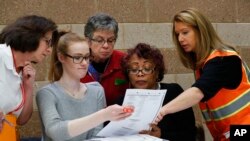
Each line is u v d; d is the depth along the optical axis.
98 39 2.96
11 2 3.61
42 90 2.24
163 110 2.31
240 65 2.53
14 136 2.05
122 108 1.99
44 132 2.21
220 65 2.46
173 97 2.71
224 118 2.57
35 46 2.17
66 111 2.21
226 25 4.47
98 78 3.10
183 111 2.64
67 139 2.03
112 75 3.13
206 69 2.48
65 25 3.80
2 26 3.58
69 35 2.28
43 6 3.71
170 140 2.52
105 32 2.94
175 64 4.23
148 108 2.14
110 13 3.97
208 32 2.59
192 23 2.59
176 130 2.59
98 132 2.24
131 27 4.06
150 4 4.13
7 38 2.16
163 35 4.19
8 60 2.11
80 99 2.28
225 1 4.46
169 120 2.59
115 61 3.17
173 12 4.23
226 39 4.47
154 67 2.66
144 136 2.16
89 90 2.35
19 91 2.21
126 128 2.19
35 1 3.69
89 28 2.98
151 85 2.69
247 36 4.59
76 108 2.25
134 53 2.66
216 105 2.56
